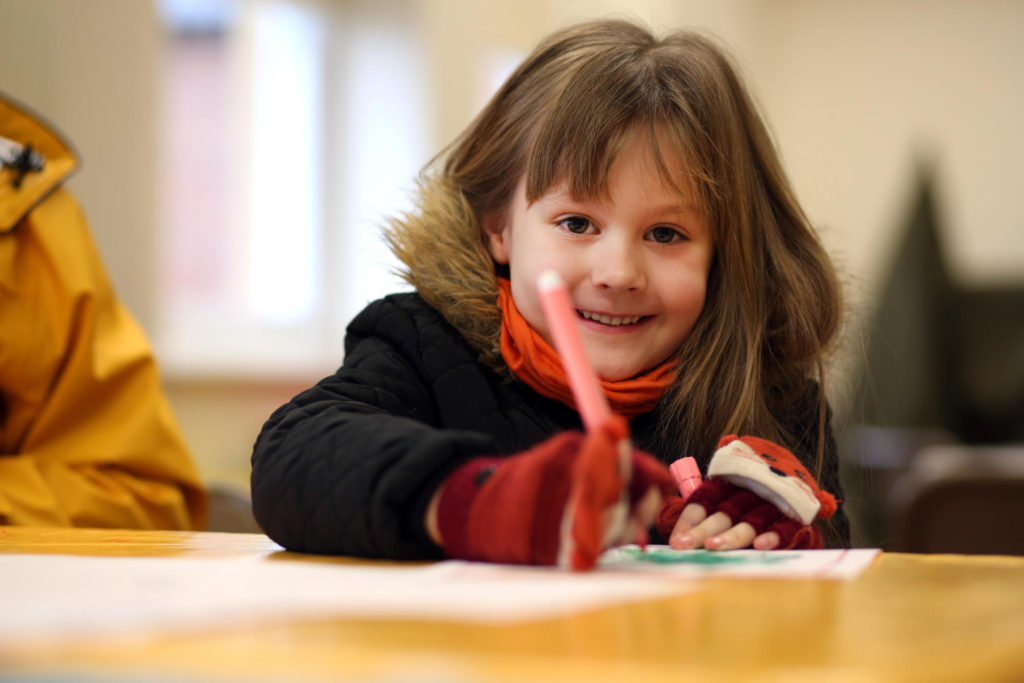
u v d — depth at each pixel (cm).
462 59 373
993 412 337
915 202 354
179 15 333
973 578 62
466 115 376
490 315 113
